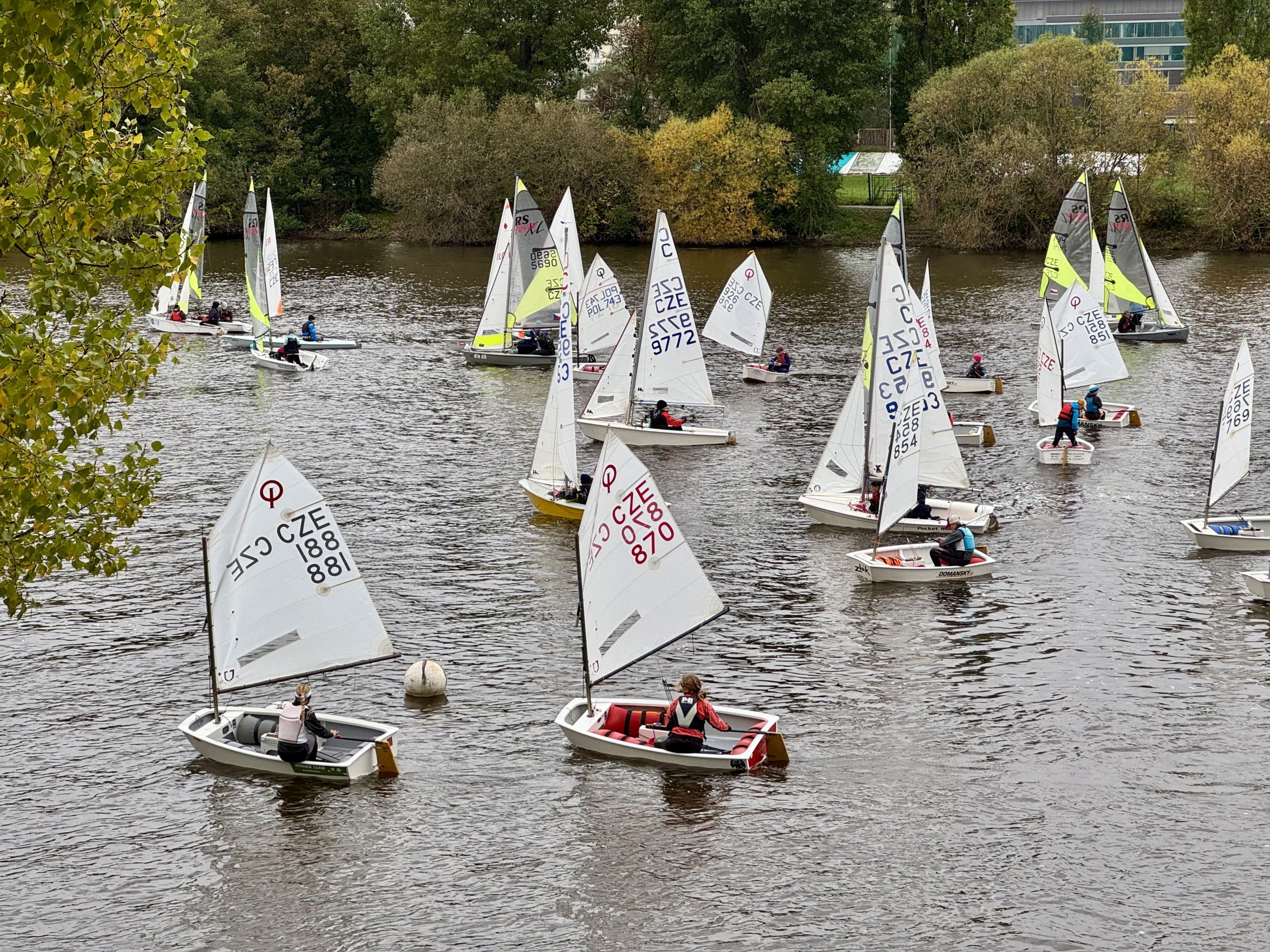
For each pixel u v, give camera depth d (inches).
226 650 1460.4
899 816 1306.6
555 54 7022.6
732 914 1149.1
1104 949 1095.6
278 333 4141.2
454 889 1189.7
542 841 1266.0
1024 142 6156.5
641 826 1290.6
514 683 1617.9
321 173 7386.8
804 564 2049.7
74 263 1103.6
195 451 2711.6
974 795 1347.2
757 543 2149.4
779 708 1549.0
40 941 1117.1
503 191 6648.6
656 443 2822.3
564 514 2285.9
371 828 1289.4
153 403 3181.6
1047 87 6279.5
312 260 6097.4
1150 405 3179.1
